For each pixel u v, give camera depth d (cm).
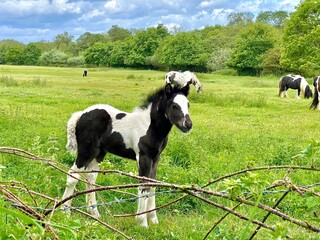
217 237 413
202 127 1291
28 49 10475
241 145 966
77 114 604
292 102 2391
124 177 703
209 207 606
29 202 363
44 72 6081
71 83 3566
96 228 344
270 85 4012
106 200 630
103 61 9444
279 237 188
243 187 195
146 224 546
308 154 212
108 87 3183
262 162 809
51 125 1220
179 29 10650
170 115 545
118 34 12794
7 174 632
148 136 559
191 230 496
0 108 1475
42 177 488
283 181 210
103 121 585
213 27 10700
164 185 214
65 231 204
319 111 1927
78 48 12200
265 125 1410
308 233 489
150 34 8831
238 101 2148
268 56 5875
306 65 4469
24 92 2381
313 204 199
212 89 3303
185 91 559
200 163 800
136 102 1938
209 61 7231
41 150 763
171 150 894
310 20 4669
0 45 12625
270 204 556
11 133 1016
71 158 802
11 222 220
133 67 8881
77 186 652
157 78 4844
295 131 1293
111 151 594
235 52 6606
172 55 7494
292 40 4684
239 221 533
